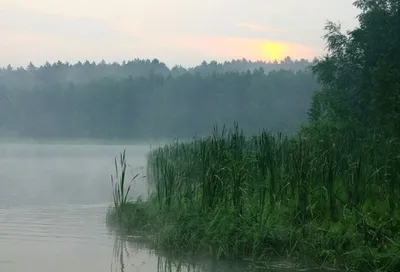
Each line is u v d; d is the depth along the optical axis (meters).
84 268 9.24
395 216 9.98
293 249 9.76
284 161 12.04
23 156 51.12
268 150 11.73
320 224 10.34
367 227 9.62
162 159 16.41
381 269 8.85
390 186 10.80
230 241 10.00
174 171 14.58
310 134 19.17
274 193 10.96
